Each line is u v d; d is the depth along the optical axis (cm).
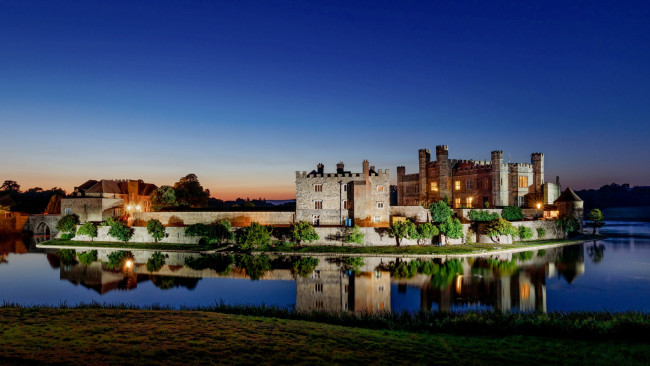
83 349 2178
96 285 5038
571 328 2984
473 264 6388
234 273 5781
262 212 9006
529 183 10831
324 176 8762
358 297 4450
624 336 2877
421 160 11950
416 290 4756
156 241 8512
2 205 12481
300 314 3459
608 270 5888
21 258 7162
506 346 2609
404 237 7825
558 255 7250
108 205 10025
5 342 2239
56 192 15875
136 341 2356
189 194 12019
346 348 2438
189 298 4409
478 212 9338
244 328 2750
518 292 4641
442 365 2231
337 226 8281
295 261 6725
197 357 2155
